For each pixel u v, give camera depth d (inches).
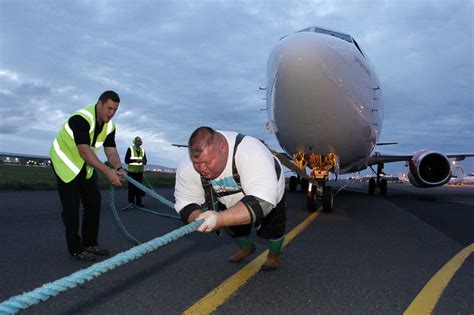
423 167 526.0
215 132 108.9
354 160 374.0
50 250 182.5
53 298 122.1
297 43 303.9
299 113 308.2
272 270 157.2
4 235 212.1
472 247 214.2
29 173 912.9
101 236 219.5
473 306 123.5
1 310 49.1
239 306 118.6
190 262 167.0
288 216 314.8
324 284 141.1
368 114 332.5
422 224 294.2
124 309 114.6
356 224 282.0
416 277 152.8
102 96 177.0
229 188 120.1
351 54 319.0
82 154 165.9
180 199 124.0
